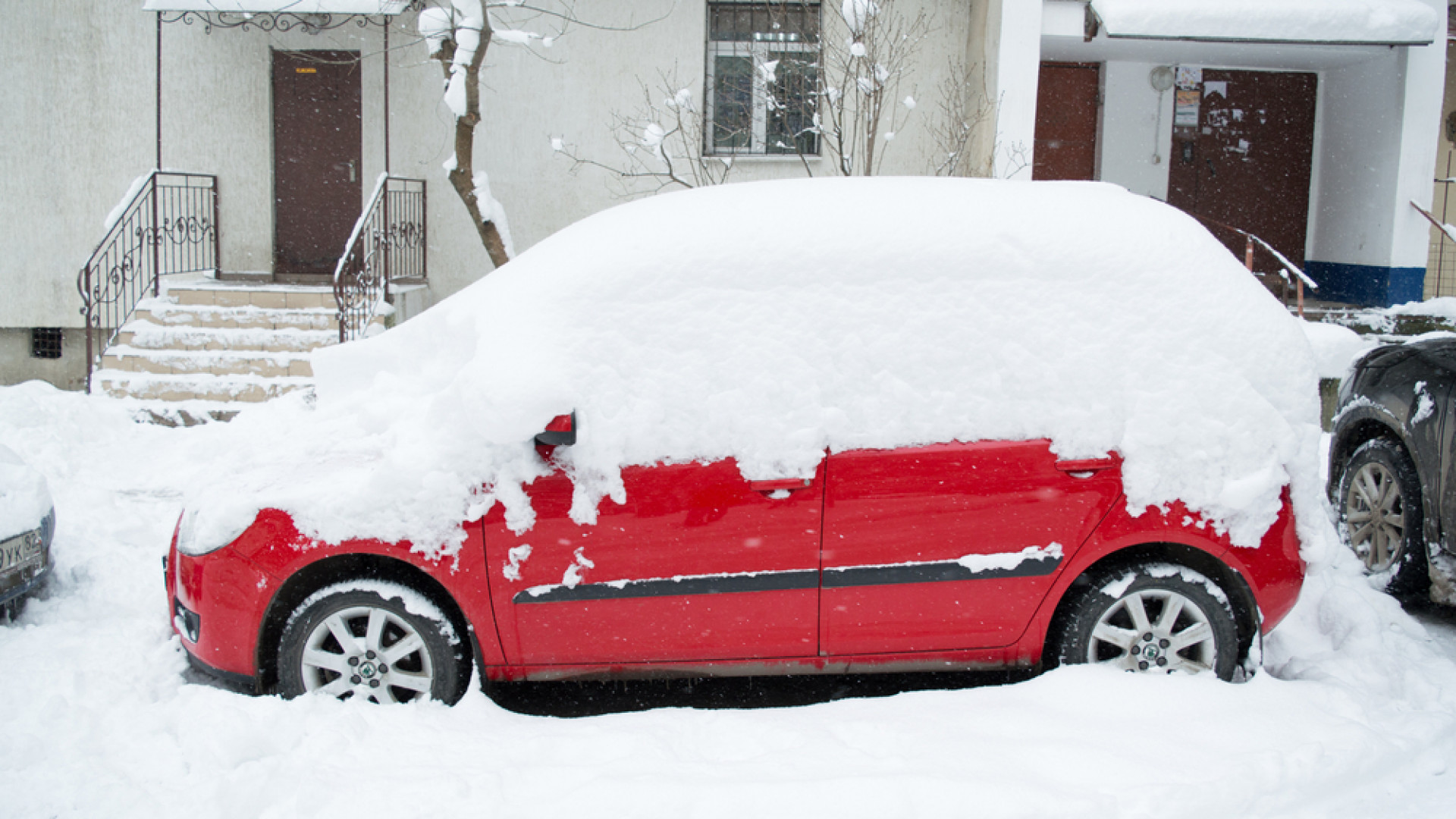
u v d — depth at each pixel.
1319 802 2.86
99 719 3.39
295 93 10.94
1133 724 3.11
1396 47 9.98
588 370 3.32
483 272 11.00
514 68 10.65
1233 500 3.31
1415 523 4.43
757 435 3.29
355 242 9.09
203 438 7.58
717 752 3.05
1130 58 10.98
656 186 10.73
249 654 3.40
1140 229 3.52
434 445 3.34
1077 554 3.35
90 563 5.09
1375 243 10.51
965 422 3.33
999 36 9.26
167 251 10.93
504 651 3.38
